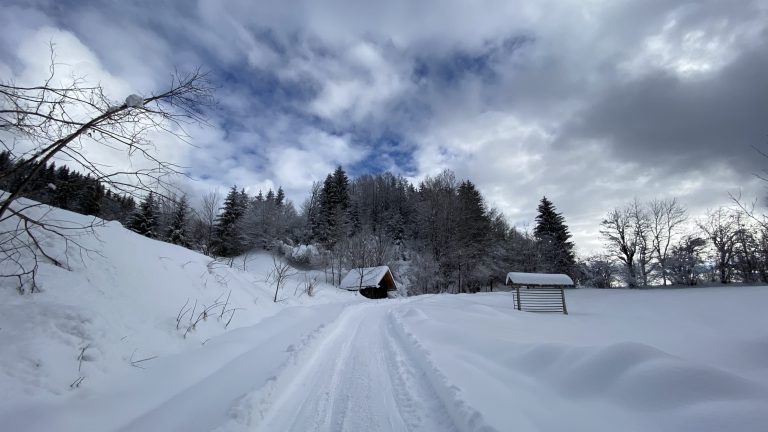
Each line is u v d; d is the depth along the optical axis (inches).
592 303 979.3
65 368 163.9
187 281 339.6
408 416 166.9
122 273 259.6
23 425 127.7
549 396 177.8
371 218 2571.4
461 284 1825.8
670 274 1445.6
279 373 210.5
